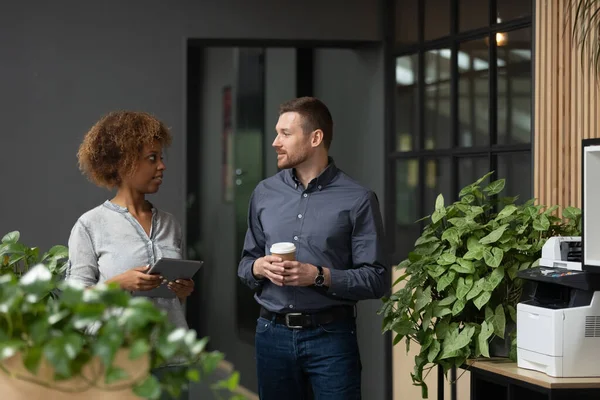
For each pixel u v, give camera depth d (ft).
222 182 38.11
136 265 11.34
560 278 11.30
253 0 20.24
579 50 14.71
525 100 16.42
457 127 18.75
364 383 21.97
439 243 13.97
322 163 13.32
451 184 18.93
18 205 19.53
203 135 43.16
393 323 14.01
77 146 19.74
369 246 12.92
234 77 34.83
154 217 11.79
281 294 12.94
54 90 19.65
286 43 20.90
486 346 12.78
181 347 6.16
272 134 31.30
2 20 19.45
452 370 17.88
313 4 20.51
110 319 6.09
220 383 6.38
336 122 23.82
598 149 10.82
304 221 13.07
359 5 20.80
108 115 11.65
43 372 6.54
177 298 11.53
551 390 11.00
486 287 12.92
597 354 11.35
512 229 13.83
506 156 17.13
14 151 19.53
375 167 21.71
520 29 16.60
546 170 15.51
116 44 19.86
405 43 20.59
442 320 13.53
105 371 6.09
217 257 39.04
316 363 12.92
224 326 36.86
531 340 11.82
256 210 13.64
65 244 19.72
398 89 20.90
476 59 18.08
